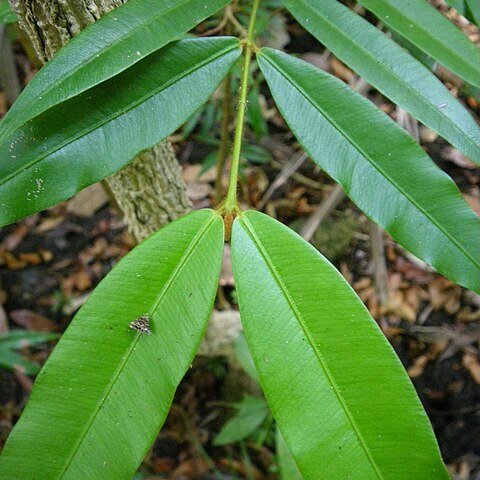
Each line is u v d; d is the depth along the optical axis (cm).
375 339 27
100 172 32
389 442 26
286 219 110
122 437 26
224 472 92
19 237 113
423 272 107
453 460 92
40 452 26
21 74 114
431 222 33
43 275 109
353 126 33
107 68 29
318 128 34
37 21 36
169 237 29
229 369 92
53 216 115
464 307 104
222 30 65
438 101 34
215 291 29
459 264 33
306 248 29
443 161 112
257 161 115
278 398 26
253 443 90
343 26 35
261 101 120
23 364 77
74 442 26
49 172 31
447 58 36
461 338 101
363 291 106
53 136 31
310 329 27
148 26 31
